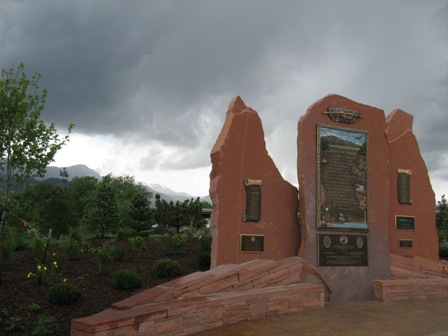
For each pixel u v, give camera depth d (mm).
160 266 13695
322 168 14953
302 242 14445
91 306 11016
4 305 10648
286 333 10211
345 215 15086
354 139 15633
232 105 14750
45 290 11742
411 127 18719
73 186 68562
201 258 15109
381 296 14578
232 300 10977
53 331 9578
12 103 12609
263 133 14805
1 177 12602
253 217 14109
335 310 12914
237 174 14109
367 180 15672
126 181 76812
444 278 16328
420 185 18047
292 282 13531
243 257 13883
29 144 12656
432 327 11094
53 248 17000
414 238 17562
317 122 15156
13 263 14375
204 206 51812
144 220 27094
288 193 15016
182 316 9844
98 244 18859
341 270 14742
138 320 8977
